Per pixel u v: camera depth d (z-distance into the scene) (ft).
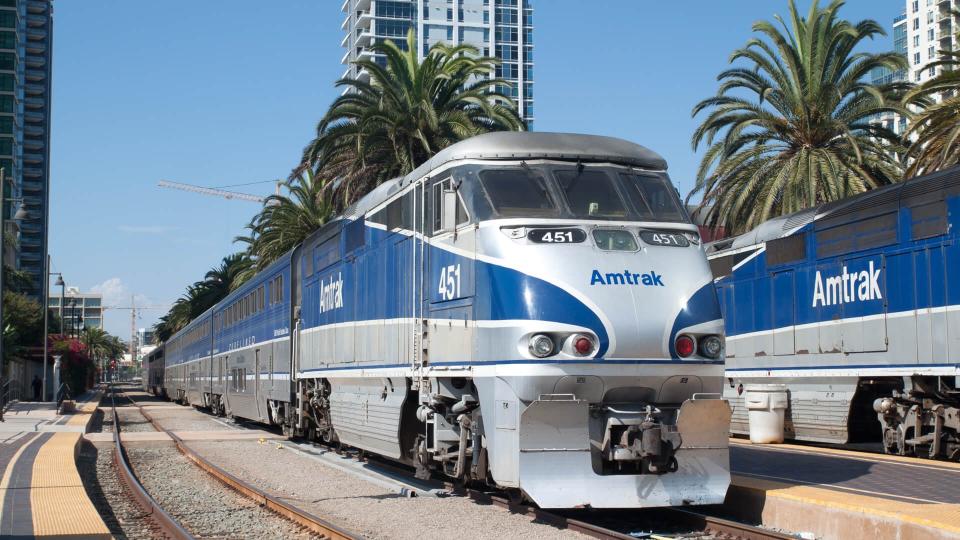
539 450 34.22
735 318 68.28
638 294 35.24
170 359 198.39
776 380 63.26
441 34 446.19
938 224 49.08
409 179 45.78
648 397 35.65
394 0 441.27
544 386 34.27
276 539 35.09
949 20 377.09
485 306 36.24
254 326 89.66
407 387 44.91
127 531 37.81
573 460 34.42
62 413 131.64
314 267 65.77
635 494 34.47
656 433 34.12
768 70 97.30
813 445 62.64
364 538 31.53
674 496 34.76
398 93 102.47
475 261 37.17
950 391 49.55
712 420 35.50
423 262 42.42
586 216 36.99
